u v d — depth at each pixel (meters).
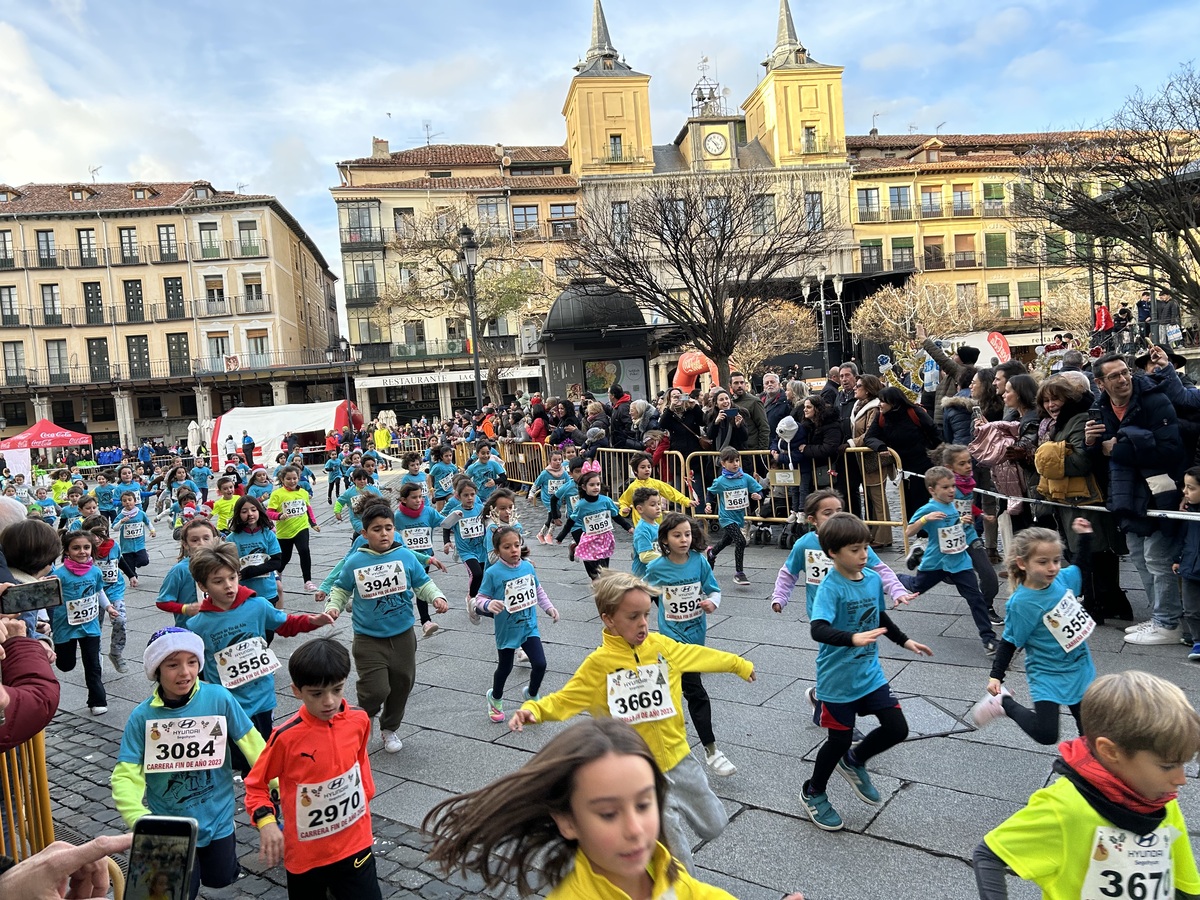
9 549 3.92
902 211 50.91
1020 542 3.99
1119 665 5.50
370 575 5.11
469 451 19.55
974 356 9.76
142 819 1.67
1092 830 2.09
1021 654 5.91
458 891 3.66
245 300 49.12
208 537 6.27
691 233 19.77
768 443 10.88
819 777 3.90
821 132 49.00
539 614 8.12
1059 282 40.97
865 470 9.24
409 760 5.08
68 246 47.97
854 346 34.19
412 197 47.66
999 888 2.17
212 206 48.50
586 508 8.46
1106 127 15.26
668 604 4.88
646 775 1.58
